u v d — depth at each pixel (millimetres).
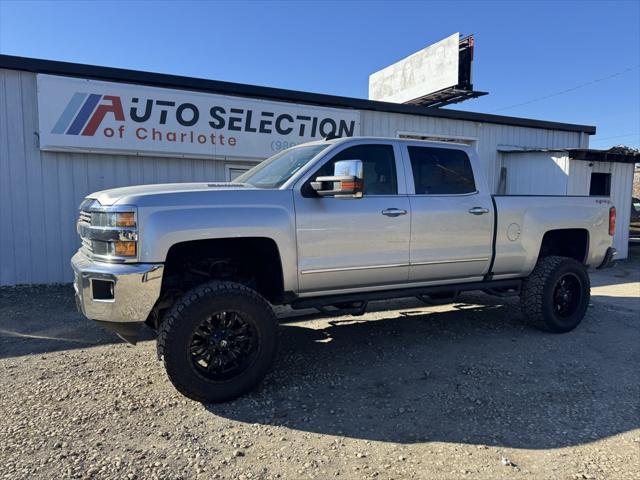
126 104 8477
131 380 4148
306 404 3709
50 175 8125
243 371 3754
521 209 5297
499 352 4898
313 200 4160
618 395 3895
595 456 2980
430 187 4828
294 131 10062
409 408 3641
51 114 7926
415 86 17641
